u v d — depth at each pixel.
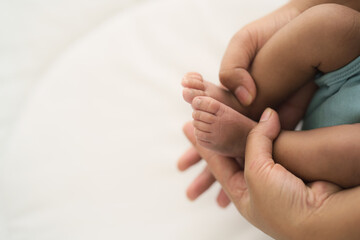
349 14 0.35
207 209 0.48
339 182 0.33
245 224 0.47
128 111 0.52
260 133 0.36
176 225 0.48
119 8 0.63
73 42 0.62
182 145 0.50
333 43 0.35
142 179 0.49
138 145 0.50
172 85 0.52
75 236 0.48
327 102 0.37
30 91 0.60
